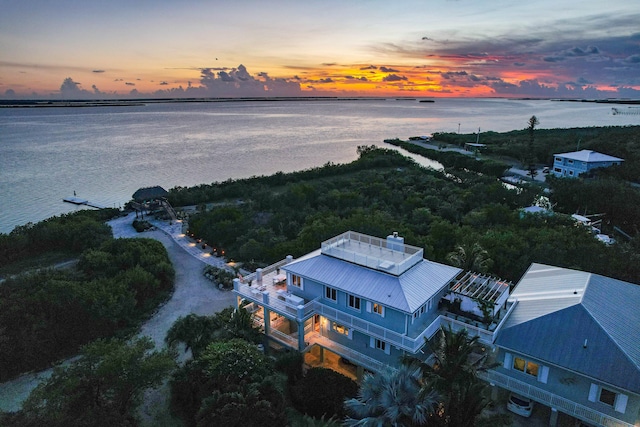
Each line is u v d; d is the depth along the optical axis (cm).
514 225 5769
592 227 6128
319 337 3178
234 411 2245
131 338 3422
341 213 7006
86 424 2262
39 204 8638
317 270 3144
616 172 9475
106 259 4475
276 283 3553
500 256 4384
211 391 2572
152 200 7575
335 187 9031
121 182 10794
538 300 2902
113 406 2448
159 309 4053
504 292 2962
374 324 2803
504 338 2581
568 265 4250
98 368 2409
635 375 2183
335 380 2714
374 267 3019
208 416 2266
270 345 3288
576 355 2362
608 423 2230
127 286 3978
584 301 2678
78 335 3494
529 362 2547
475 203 7438
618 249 4569
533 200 7538
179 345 3394
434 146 17688
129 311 3809
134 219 7019
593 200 7181
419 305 2688
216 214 6153
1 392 2969
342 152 16312
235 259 5172
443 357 2164
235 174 12038
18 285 3722
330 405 2578
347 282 2967
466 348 2117
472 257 3622
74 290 3597
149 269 4425
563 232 5097
